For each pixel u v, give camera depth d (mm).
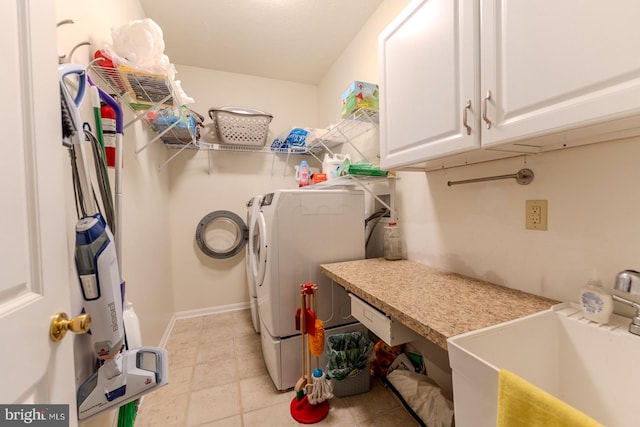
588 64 610
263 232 1717
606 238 824
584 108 619
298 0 1900
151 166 2066
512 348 754
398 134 1248
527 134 734
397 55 1238
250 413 1418
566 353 816
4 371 455
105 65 1113
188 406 1474
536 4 703
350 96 1656
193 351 2066
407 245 1744
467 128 904
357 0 1912
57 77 635
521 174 1054
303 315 1402
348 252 1746
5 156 480
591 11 600
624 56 556
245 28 2191
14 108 506
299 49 2496
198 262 2811
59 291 614
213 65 2766
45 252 571
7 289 475
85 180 791
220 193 2881
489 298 1006
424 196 1586
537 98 708
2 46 479
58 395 595
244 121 2604
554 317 844
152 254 2000
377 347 1779
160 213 2307
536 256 1022
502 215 1148
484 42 837
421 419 1300
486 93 837
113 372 854
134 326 1015
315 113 3232
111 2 1377
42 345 552
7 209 481
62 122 723
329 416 1372
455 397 653
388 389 1574
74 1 1012
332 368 1511
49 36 607
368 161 2133
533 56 713
